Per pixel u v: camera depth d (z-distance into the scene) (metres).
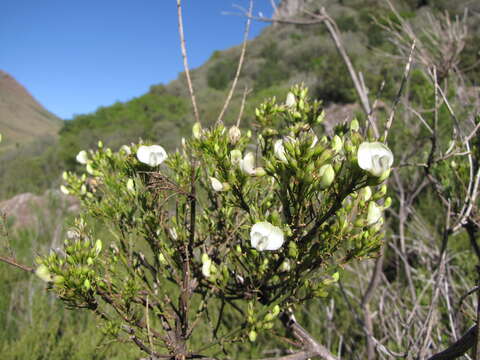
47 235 0.88
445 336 0.38
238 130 0.21
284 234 0.18
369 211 0.18
